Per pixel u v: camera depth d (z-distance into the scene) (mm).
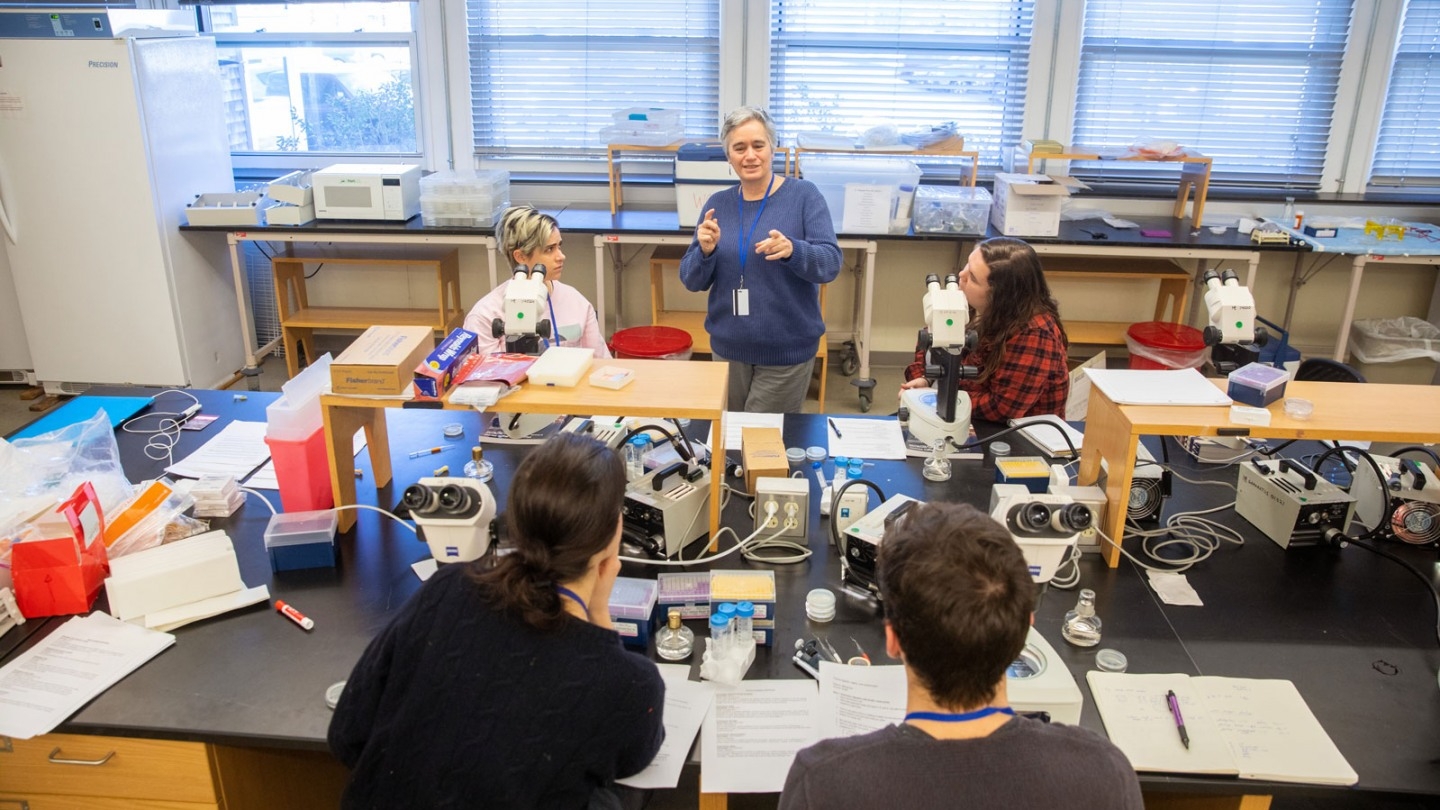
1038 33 4492
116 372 4270
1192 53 4523
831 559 1824
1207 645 1587
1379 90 4496
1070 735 935
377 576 1773
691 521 1821
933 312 2094
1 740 1441
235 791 1519
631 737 1187
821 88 4688
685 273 2834
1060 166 4730
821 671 1481
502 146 4824
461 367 1871
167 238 4078
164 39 3963
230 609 1653
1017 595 930
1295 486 1905
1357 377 2494
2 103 3818
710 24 4594
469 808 1140
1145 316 4781
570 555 1136
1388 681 1506
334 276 4887
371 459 2064
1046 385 2434
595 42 4637
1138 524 1926
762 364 2838
